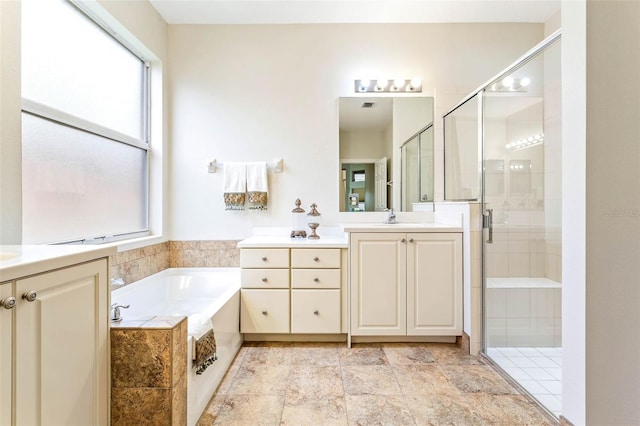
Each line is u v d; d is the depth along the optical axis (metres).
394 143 2.84
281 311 2.33
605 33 1.25
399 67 2.84
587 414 1.26
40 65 1.68
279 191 2.84
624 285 1.25
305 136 2.84
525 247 2.21
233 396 1.71
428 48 2.84
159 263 2.70
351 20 2.79
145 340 1.19
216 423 1.50
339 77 2.84
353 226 2.39
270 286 2.34
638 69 1.25
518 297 2.18
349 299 2.30
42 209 1.70
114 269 2.17
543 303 2.10
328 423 1.50
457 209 2.40
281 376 1.91
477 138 2.40
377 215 2.84
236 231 2.85
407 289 2.30
